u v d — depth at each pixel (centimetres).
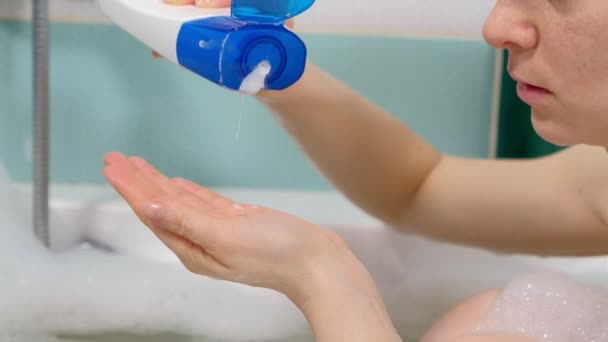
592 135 92
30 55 150
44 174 134
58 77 152
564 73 89
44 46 131
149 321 128
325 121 114
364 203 121
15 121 153
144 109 155
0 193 139
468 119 158
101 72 152
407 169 120
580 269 136
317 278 94
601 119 90
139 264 136
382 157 118
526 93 92
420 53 155
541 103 92
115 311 128
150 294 130
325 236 97
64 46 150
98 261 136
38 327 126
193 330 128
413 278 138
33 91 132
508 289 105
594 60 88
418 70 156
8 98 151
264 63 92
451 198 120
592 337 101
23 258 132
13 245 133
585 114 90
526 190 119
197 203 97
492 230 120
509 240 120
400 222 123
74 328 126
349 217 141
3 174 142
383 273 139
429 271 138
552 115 92
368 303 94
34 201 134
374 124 117
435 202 121
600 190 114
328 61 155
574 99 90
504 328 101
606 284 133
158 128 156
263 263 94
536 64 90
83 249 139
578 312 102
